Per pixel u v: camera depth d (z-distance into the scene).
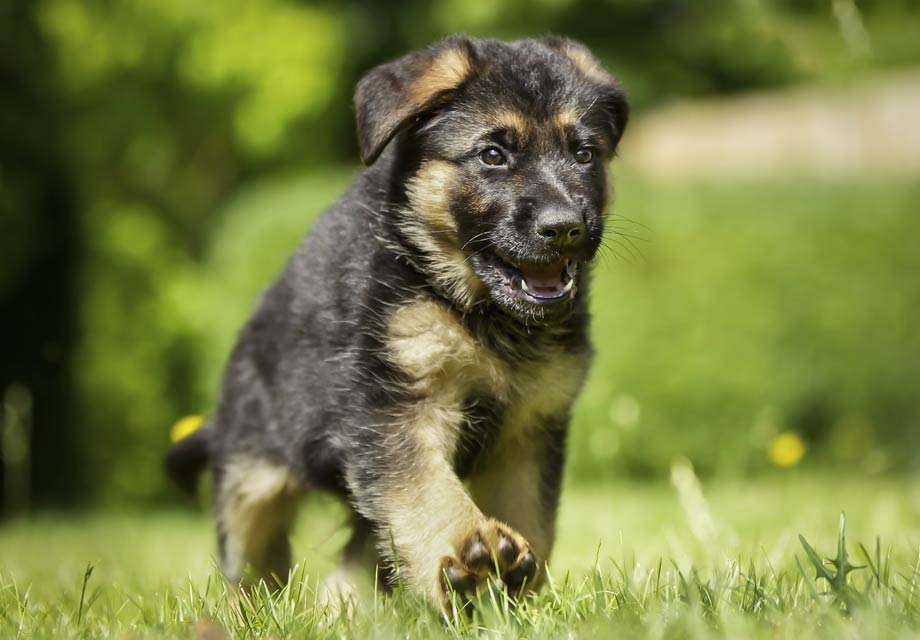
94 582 5.58
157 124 18.81
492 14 18.77
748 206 13.59
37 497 13.96
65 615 4.09
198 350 14.23
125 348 14.06
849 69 19.83
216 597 4.62
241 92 18.27
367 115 4.83
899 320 13.55
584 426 11.99
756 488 10.30
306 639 3.67
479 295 4.86
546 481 4.96
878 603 3.49
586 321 5.04
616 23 20.33
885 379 13.56
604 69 5.33
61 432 13.96
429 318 4.74
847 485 10.45
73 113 16.98
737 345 13.24
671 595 3.91
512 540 4.18
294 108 18.09
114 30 17.53
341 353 4.85
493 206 4.79
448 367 4.76
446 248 4.90
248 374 5.61
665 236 13.39
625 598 3.92
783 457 10.35
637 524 7.10
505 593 3.92
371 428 4.66
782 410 13.31
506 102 4.93
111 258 14.12
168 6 17.89
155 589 5.04
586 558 5.58
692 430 13.13
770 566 4.34
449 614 4.15
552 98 4.98
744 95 21.62
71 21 16.75
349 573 5.55
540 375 4.87
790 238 13.48
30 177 13.95
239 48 18.06
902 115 19.59
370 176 5.19
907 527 6.32
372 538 5.22
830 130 19.91
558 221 4.55
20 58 15.42
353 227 5.07
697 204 13.57
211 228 19.00
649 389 13.09
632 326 13.09
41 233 13.78
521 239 4.67
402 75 4.89
